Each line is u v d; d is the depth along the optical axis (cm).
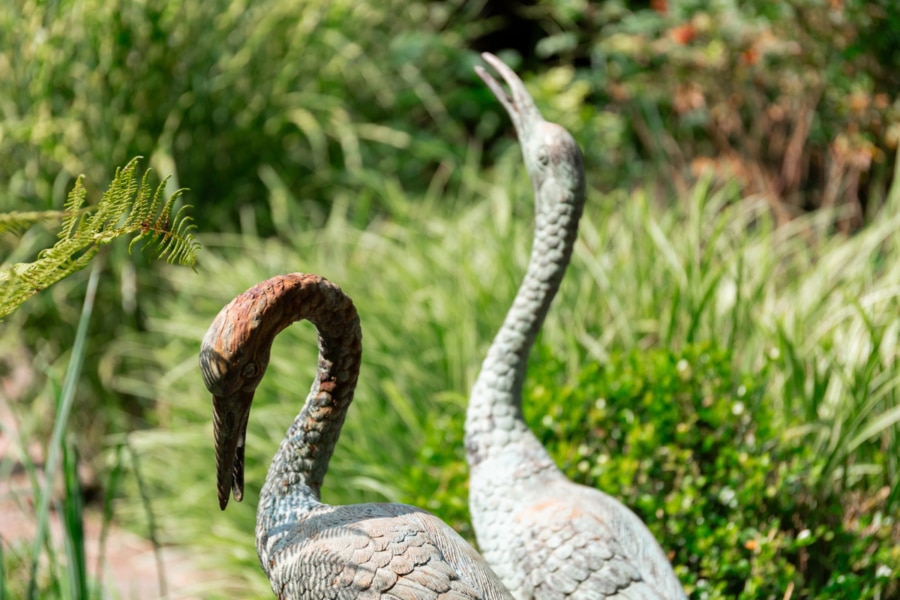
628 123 734
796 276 537
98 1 581
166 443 537
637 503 338
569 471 355
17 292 202
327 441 238
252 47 645
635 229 530
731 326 457
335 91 698
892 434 412
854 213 618
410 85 755
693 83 639
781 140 638
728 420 370
